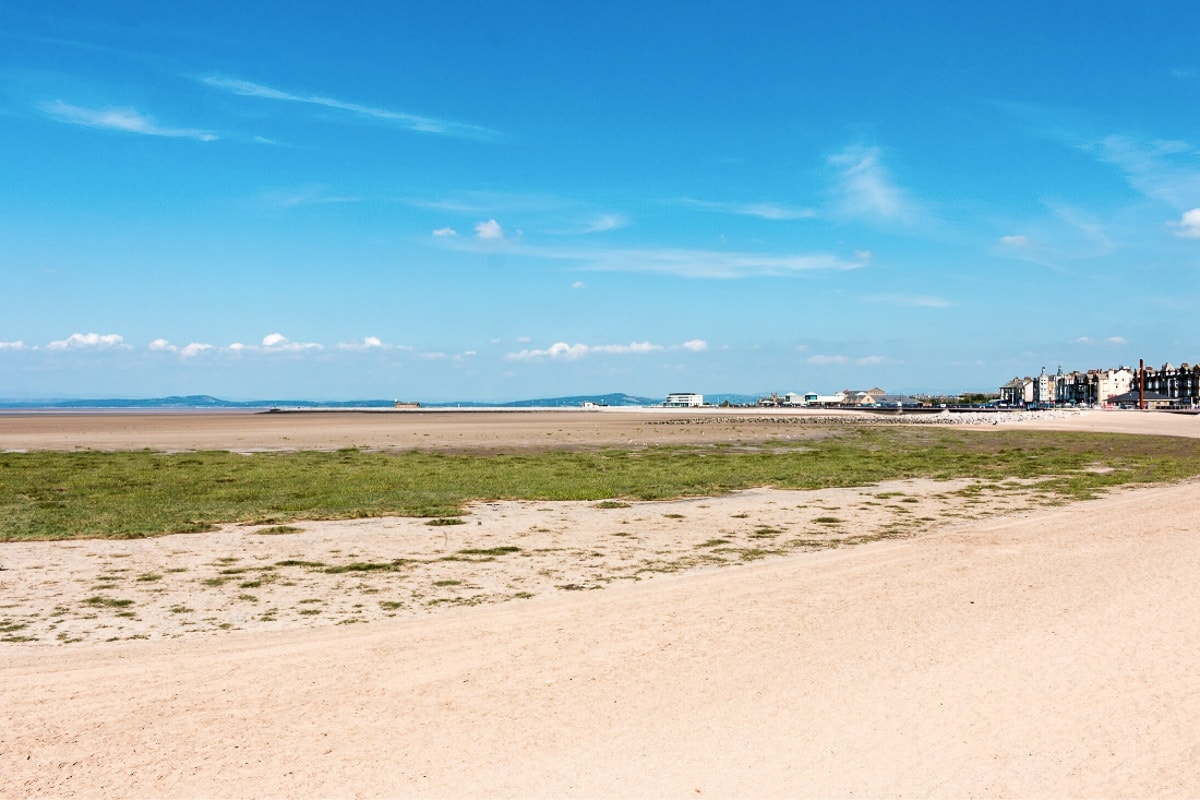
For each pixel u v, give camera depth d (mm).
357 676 8391
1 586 12914
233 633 10180
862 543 16844
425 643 9625
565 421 117500
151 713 7359
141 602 11883
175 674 8484
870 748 6598
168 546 16516
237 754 6469
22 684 8172
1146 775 6125
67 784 5934
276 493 25266
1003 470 35031
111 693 7898
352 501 23359
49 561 14938
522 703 7578
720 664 8672
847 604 11336
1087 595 11594
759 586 12641
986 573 13297
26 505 22406
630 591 12453
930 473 33500
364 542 17047
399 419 133750
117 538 17438
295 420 130125
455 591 12586
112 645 9633
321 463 38438
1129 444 56438
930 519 20375
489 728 6988
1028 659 8742
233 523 19469
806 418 129500
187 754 6469
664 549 16250
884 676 8242
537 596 12203
